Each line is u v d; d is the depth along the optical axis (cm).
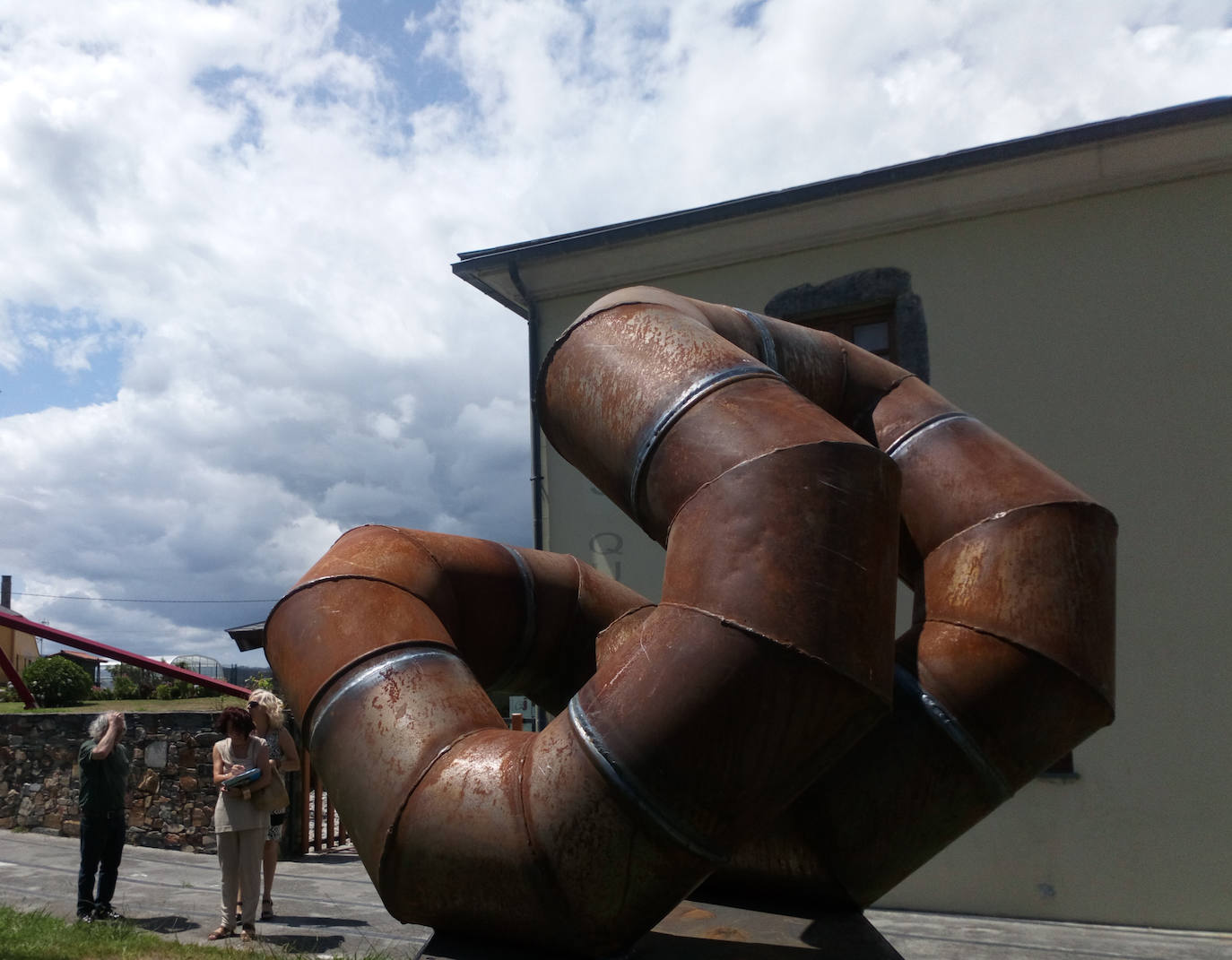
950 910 640
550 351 279
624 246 766
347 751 237
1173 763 611
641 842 203
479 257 797
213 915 623
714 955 233
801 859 262
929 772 241
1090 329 661
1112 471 646
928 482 274
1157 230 653
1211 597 617
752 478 213
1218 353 633
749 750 200
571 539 769
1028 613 240
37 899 673
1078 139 642
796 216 722
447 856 218
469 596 302
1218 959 527
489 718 245
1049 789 631
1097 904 612
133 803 899
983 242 689
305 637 256
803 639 198
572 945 214
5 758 1004
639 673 208
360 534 292
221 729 573
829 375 306
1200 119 617
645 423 241
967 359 682
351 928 584
